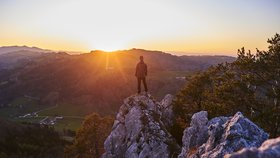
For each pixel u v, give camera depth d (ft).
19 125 604.49
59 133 624.59
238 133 53.98
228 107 104.73
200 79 138.00
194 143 76.43
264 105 97.86
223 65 128.88
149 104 119.65
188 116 128.26
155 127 107.14
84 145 189.67
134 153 101.09
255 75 102.68
